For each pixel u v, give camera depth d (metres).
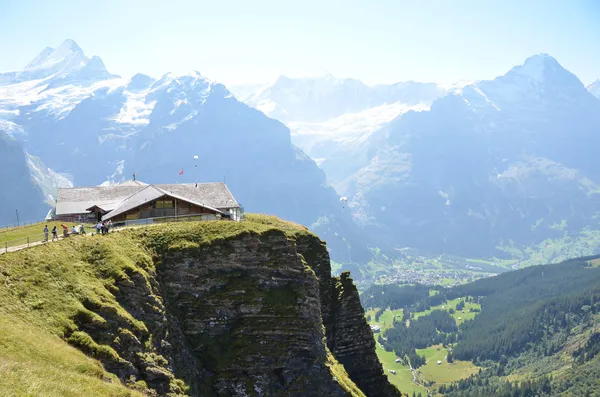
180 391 66.56
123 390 51.62
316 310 87.50
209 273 83.50
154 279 77.56
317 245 108.12
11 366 44.41
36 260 65.75
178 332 75.94
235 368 77.25
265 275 86.56
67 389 45.16
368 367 103.94
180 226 89.12
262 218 113.94
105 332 62.25
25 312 57.62
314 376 81.12
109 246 76.12
